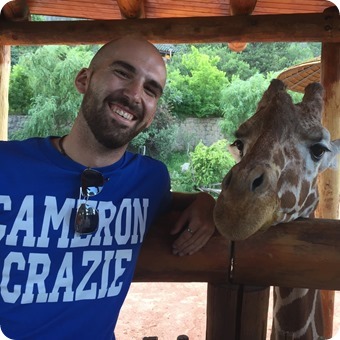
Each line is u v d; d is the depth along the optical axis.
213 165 6.66
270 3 2.94
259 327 0.79
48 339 0.76
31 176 0.75
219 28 2.43
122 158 0.83
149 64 0.80
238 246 0.75
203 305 2.80
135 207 0.81
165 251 0.79
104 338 0.82
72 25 2.54
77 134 0.79
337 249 0.73
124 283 0.81
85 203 0.77
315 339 0.99
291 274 0.75
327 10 2.35
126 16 2.75
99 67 0.80
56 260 0.76
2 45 2.70
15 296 0.74
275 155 0.79
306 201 0.89
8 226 0.74
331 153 0.98
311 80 3.21
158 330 2.46
